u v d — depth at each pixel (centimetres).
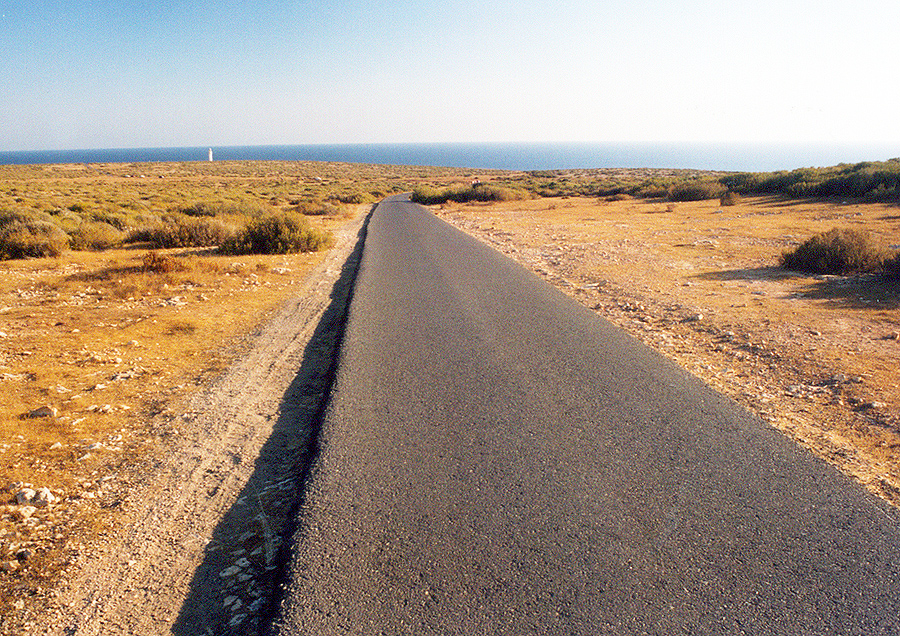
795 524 336
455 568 301
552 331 795
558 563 303
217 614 292
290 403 589
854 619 261
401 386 583
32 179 8412
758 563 301
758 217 2438
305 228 1956
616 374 611
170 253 1802
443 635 254
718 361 674
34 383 622
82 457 459
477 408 521
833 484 382
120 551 344
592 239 1986
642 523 338
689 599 274
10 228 1744
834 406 526
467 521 344
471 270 1365
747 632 253
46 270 1438
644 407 518
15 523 367
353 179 11100
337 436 467
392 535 332
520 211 3638
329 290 1234
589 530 332
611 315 922
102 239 1950
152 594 308
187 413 552
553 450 436
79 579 318
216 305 1052
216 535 363
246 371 682
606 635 252
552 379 596
